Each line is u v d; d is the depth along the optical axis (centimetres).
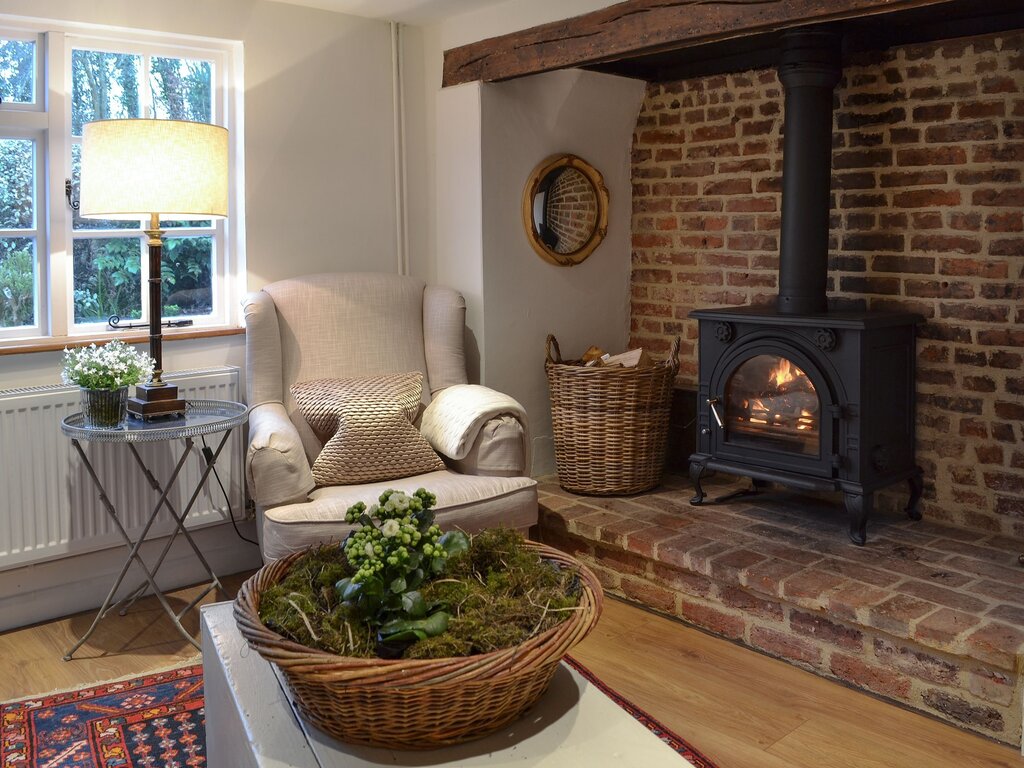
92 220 351
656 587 339
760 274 400
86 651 313
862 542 328
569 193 424
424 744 168
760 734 256
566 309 432
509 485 332
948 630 258
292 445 312
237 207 382
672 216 432
